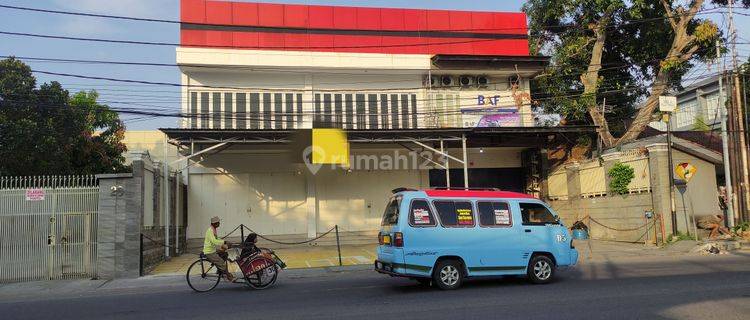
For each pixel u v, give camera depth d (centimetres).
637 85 2948
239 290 1138
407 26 2462
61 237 1449
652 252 1705
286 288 1154
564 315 771
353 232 2392
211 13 2272
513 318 758
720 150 2283
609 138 2583
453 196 1072
